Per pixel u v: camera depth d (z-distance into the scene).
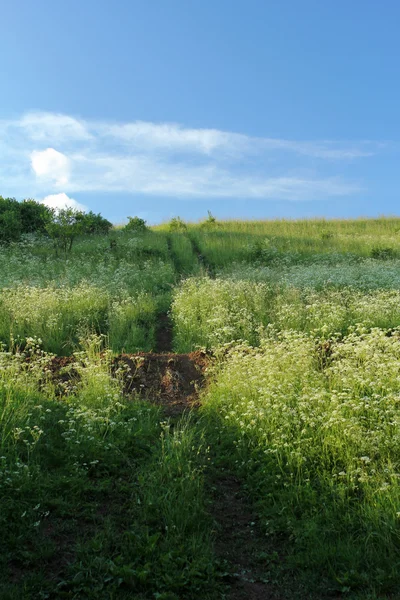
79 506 5.30
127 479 5.87
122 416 7.18
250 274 18.70
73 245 25.95
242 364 9.06
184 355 10.49
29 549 4.68
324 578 4.55
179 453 6.12
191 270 21.61
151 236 29.48
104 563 4.48
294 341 9.42
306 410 7.11
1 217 25.86
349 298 14.56
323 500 5.48
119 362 9.67
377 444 6.23
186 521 5.08
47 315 12.49
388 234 32.09
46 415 6.87
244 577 4.64
